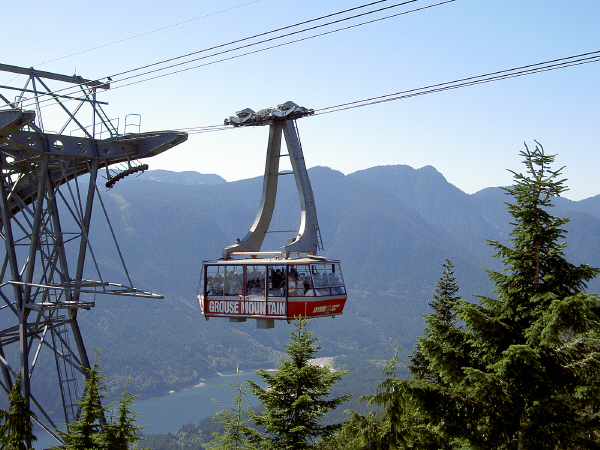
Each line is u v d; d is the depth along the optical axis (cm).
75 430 2109
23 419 2042
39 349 3528
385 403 1722
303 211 2842
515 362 1520
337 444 2053
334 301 2600
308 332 2214
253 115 2909
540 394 1555
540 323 1560
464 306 1681
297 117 2838
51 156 3328
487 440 1605
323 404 2152
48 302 3516
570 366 1568
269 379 2189
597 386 1492
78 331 3731
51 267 3591
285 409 2106
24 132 3147
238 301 2666
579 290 1627
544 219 1662
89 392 2148
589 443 1512
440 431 1631
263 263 2620
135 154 3522
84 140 3372
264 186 2961
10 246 3475
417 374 3388
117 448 2047
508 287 1691
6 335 3634
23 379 3316
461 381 1631
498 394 1527
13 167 3544
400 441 1736
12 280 3444
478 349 1714
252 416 2238
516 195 1698
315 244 2794
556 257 1669
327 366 2220
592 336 1565
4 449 1992
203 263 2797
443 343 1703
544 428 1472
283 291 2564
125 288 3325
